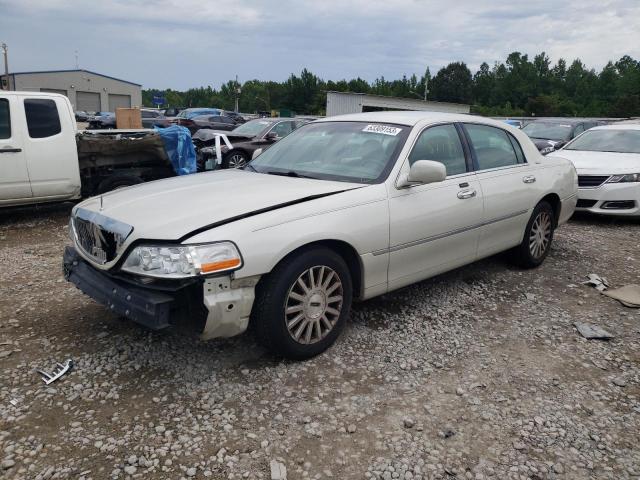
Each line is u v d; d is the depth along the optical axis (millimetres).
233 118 33219
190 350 3766
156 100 71500
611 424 3047
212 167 11727
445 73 111125
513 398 3287
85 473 2582
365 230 3729
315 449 2789
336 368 3564
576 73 107062
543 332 4215
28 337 3955
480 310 4609
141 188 4023
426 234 4184
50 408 3086
